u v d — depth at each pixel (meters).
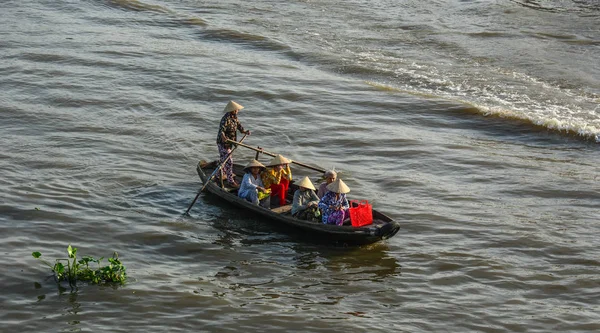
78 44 48.31
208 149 33.62
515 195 29.52
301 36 52.28
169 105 39.00
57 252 23.70
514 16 56.97
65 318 20.20
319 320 20.67
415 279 23.16
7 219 25.61
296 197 25.80
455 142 35.31
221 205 27.92
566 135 36.47
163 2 60.25
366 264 24.00
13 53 45.81
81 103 38.47
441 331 20.38
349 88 42.53
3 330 19.52
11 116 36.12
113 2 58.34
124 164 31.23
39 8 56.50
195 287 22.17
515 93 42.28
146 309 20.83
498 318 21.08
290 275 23.20
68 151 32.28
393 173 31.52
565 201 29.00
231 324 20.33
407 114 38.97
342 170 31.72
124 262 23.50
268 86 42.25
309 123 37.28
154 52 47.56
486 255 24.69
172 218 26.72
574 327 20.69
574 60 47.59
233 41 50.94
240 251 24.61
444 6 60.03
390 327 20.45
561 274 23.58
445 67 46.66
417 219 27.19
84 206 27.14
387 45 50.81
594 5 59.84
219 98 40.34
